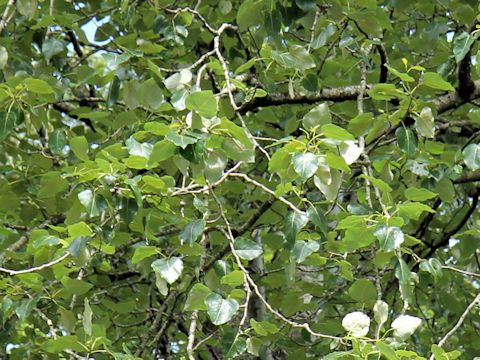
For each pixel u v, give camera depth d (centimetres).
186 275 569
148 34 599
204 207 443
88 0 696
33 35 605
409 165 530
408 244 463
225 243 575
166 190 441
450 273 700
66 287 457
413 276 449
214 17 701
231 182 604
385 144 566
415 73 599
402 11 667
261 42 612
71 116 764
